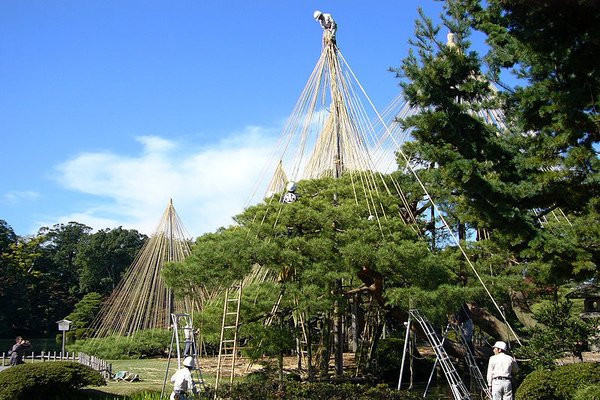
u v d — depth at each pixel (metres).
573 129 12.04
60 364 15.89
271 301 17.02
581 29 12.01
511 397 12.55
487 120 20.17
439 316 16.30
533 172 13.63
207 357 27.67
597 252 12.70
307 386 13.34
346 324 26.97
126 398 16.22
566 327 16.45
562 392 13.96
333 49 19.64
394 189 21.78
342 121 19.38
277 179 21.81
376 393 12.89
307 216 16.36
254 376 18.44
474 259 21.02
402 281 17.20
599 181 11.80
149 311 30.34
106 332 31.50
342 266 15.91
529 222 13.30
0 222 61.72
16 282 60.09
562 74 12.63
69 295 71.56
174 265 16.03
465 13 14.20
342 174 19.52
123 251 75.12
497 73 14.02
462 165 12.98
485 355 21.62
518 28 12.64
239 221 18.83
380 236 16.61
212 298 21.95
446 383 22.75
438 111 14.25
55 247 83.75
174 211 31.72
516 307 22.75
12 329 62.22
